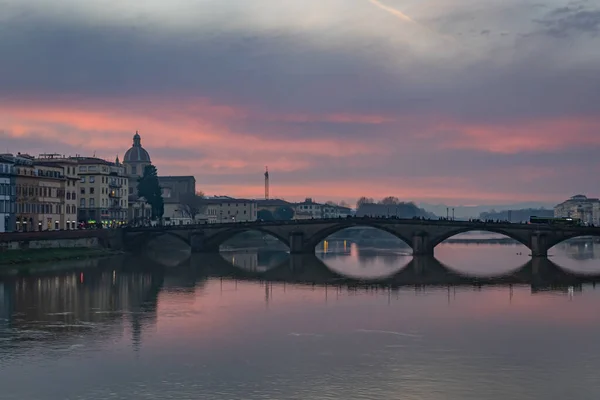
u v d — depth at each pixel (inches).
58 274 6190.9
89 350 3233.3
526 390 2637.8
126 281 5807.1
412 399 2534.5
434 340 3444.9
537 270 6958.7
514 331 3663.9
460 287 5511.8
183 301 4702.3
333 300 4773.6
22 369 2918.3
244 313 4215.1
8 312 4217.5
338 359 3065.9
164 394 2593.5
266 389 2645.2
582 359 3075.8
